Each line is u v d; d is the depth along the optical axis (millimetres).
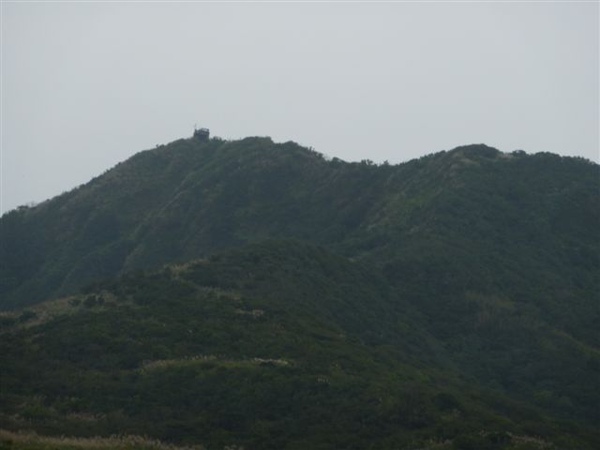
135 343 79250
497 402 77875
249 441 63594
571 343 97500
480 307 105312
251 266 100438
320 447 62500
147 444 61000
